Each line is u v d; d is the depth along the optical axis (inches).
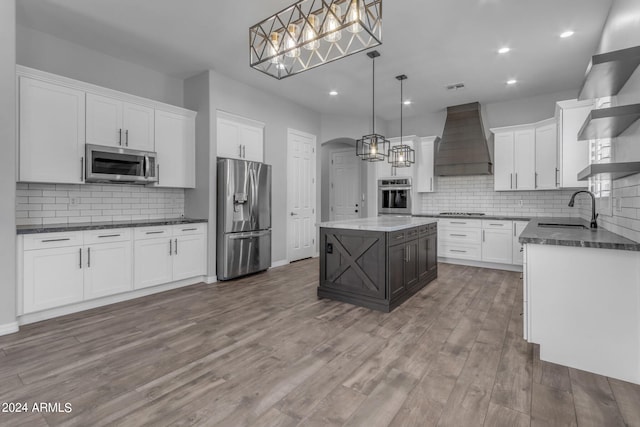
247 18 121.3
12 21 104.0
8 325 104.0
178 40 138.0
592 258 80.9
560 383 76.5
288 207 219.9
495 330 107.7
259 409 67.0
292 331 107.0
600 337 80.4
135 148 147.4
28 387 74.6
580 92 96.8
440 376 79.7
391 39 134.2
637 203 78.4
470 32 128.2
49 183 129.1
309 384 76.1
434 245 174.1
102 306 131.3
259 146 196.4
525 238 87.0
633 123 82.3
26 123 115.8
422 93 199.0
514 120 211.6
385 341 99.5
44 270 113.9
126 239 137.0
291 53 96.7
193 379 78.2
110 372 81.3
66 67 138.1
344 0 79.7
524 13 115.0
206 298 142.6
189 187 171.8
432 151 233.5
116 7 114.6
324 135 249.4
